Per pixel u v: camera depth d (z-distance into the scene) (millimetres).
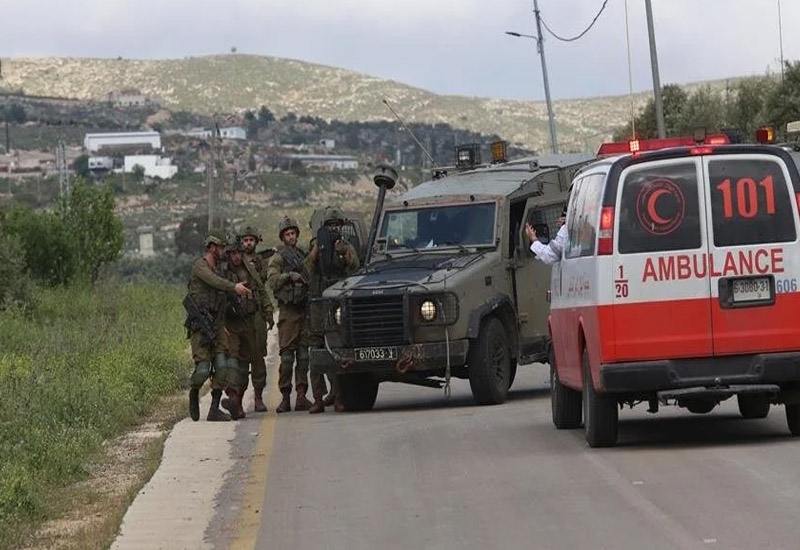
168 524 22438
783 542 18203
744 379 26109
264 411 39531
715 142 29219
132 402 39812
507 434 30703
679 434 29125
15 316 73625
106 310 86000
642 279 26156
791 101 100500
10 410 33156
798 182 26266
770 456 24938
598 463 25484
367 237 42906
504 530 20172
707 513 20266
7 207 103250
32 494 25109
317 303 38125
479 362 37844
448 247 39906
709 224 26109
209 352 36656
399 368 37438
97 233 104625
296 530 21359
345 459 28172
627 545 18656
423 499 23062
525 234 40281
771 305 26109
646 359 26172
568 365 29609
